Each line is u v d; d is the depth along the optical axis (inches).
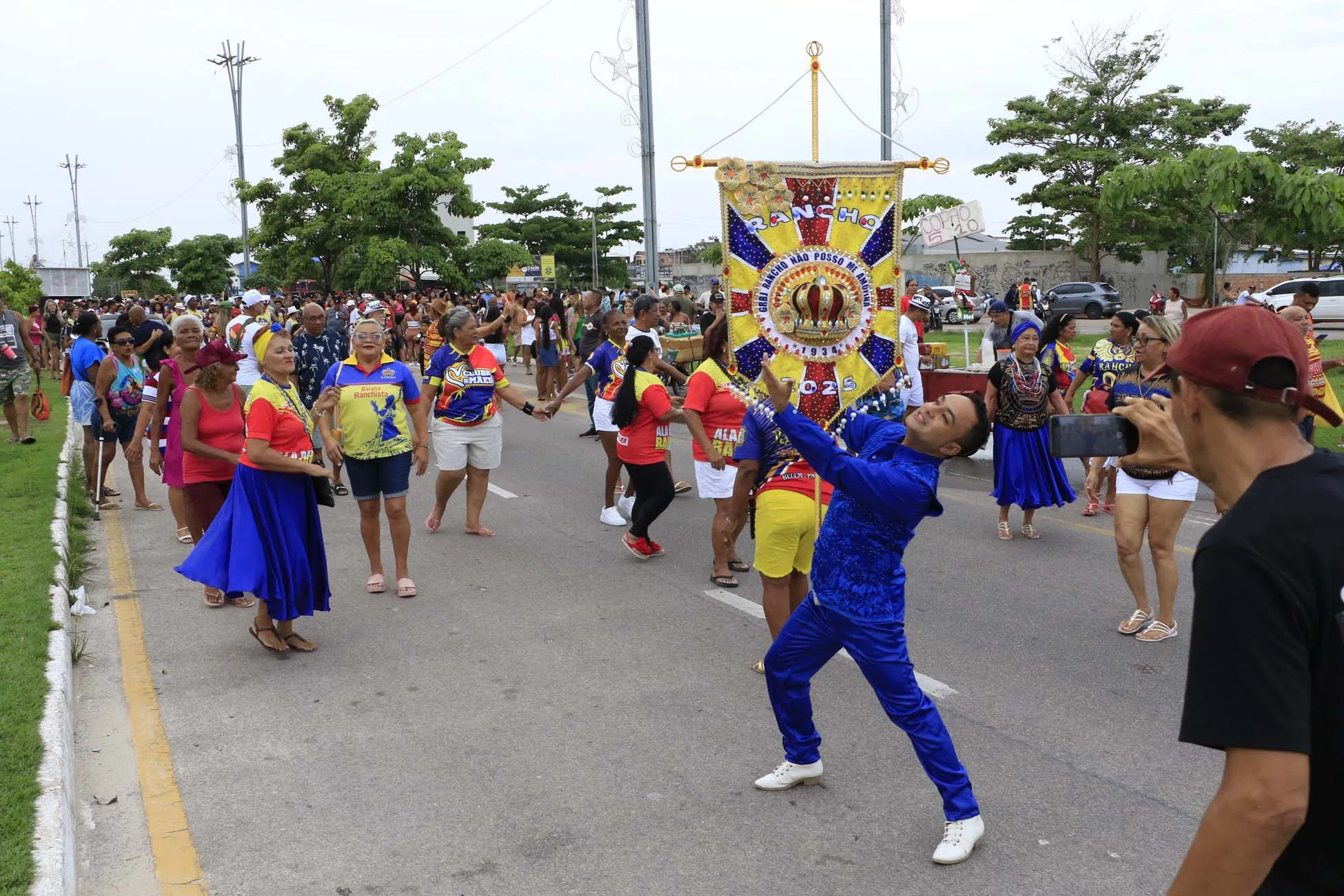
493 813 163.3
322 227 1675.7
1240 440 66.2
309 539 235.5
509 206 2588.6
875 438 162.4
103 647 242.1
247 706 207.2
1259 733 59.4
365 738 191.9
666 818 161.3
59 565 279.1
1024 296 1306.6
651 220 746.2
